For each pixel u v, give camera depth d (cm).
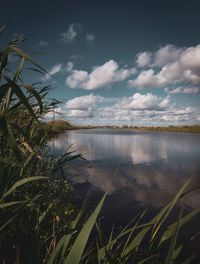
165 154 1455
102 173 870
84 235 91
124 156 1344
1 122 114
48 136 277
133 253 138
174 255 126
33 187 268
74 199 547
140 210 512
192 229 412
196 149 1755
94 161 1141
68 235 116
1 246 143
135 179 792
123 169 956
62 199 461
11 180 157
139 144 2180
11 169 170
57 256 113
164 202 564
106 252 123
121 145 2045
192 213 123
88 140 2598
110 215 479
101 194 614
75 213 402
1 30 156
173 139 3008
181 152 1563
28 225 167
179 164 1097
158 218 127
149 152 1554
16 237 150
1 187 151
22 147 220
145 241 355
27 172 197
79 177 802
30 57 117
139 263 127
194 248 347
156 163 1116
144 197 600
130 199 582
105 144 2111
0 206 124
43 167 305
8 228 141
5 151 177
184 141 2627
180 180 787
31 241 147
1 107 135
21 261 137
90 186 691
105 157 1289
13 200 171
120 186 700
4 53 119
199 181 768
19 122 239
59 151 1373
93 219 94
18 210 130
